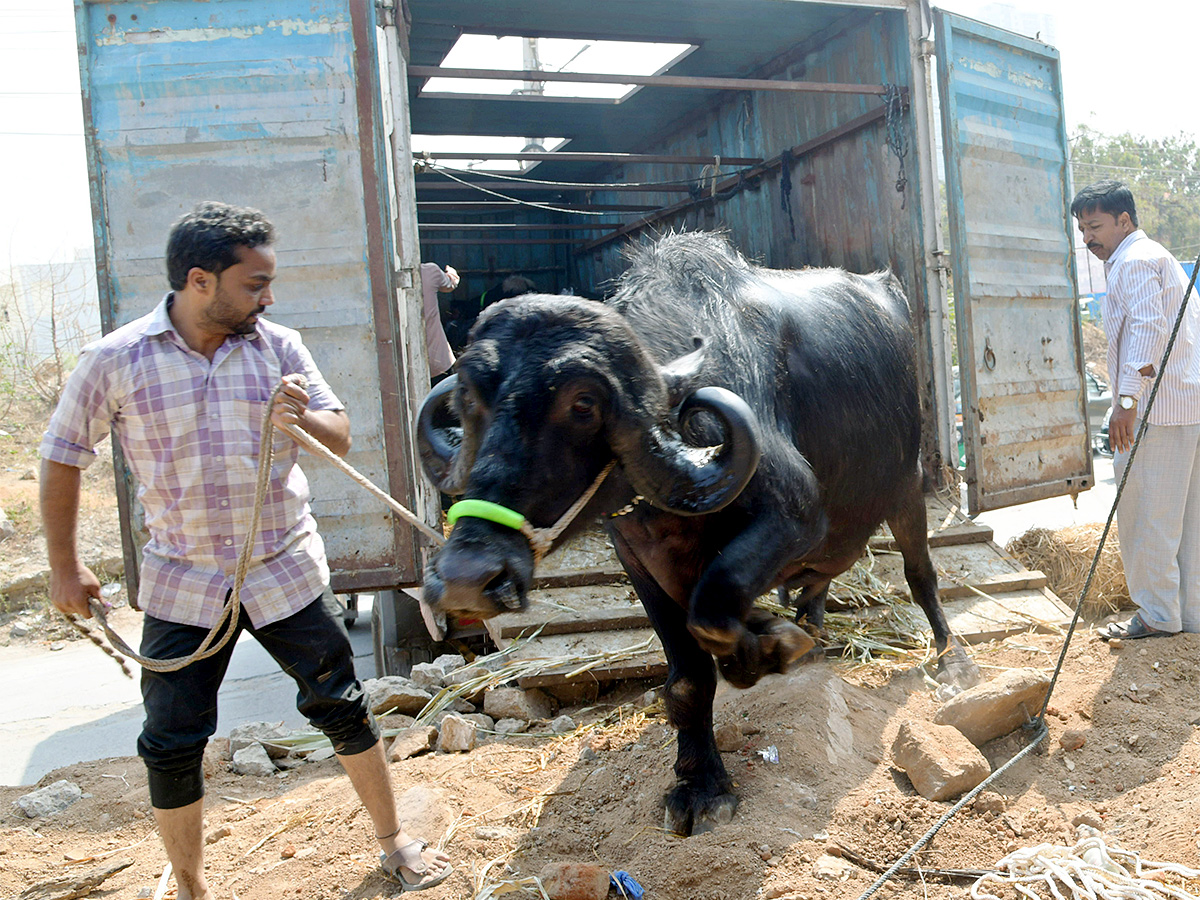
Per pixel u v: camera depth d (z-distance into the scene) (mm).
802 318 4004
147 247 5340
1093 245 5121
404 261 5734
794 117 8680
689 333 3260
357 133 5336
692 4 7484
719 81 6953
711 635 2846
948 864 3004
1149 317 4656
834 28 7926
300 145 5352
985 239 6664
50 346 17984
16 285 17516
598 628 5160
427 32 8172
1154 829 3158
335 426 3037
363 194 5348
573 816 3527
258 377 2951
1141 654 4664
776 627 2941
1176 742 3807
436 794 3639
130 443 2898
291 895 3152
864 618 5355
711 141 10250
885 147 7363
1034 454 6879
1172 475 4766
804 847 2998
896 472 4492
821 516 3555
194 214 2766
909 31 6887
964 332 6406
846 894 2822
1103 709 4094
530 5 7566
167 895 3238
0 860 3643
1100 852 2949
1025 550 6695
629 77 6758
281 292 5371
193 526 2908
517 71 6754
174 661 2777
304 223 5363
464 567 2328
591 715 4645
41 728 5945
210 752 4555
